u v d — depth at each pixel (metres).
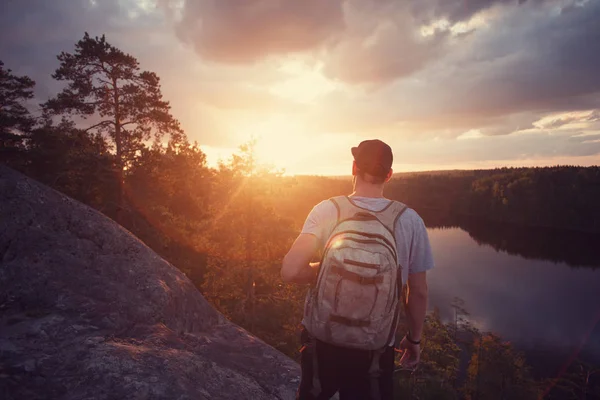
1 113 20.88
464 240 136.25
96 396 1.64
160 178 21.80
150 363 2.00
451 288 80.19
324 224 1.42
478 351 45.84
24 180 3.18
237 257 20.78
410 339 1.53
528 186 185.50
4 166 3.24
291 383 2.74
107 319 2.38
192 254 22.88
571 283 86.00
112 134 19.36
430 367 36.94
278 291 21.05
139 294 2.82
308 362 1.39
